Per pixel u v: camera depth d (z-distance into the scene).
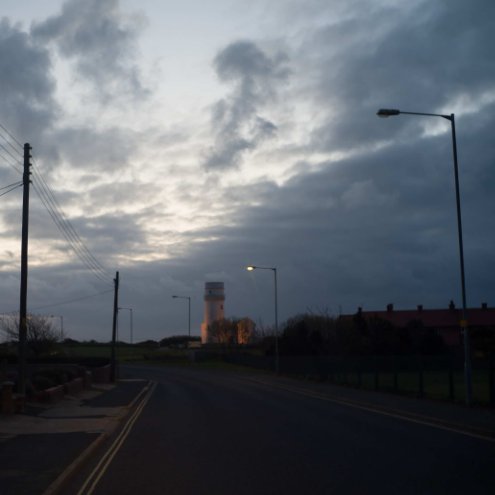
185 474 11.94
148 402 32.50
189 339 135.50
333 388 39.72
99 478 11.90
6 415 23.88
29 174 27.38
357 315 64.31
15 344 72.62
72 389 36.75
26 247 27.27
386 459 13.25
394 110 23.95
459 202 24.73
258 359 71.56
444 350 57.03
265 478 11.34
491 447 14.98
